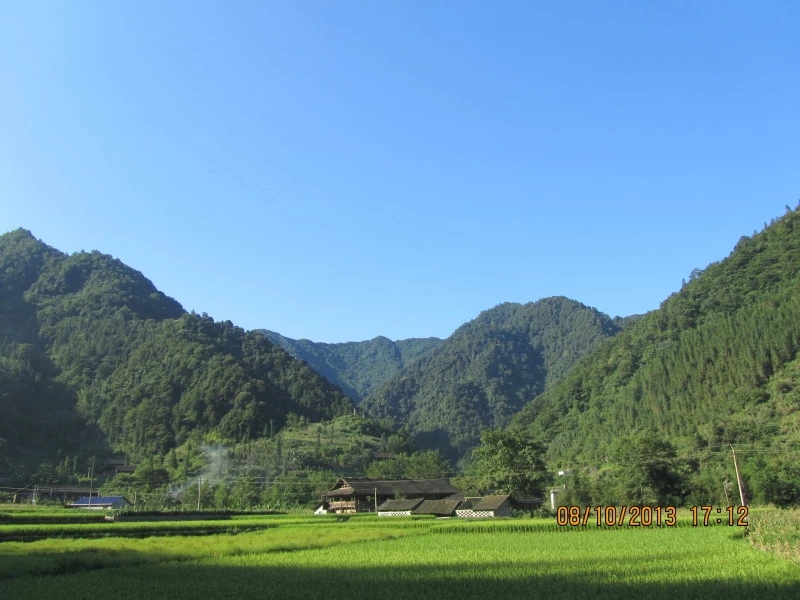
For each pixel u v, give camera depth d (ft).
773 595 93.25
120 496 457.27
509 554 156.66
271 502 460.14
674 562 130.93
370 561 147.95
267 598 104.12
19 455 606.14
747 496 325.01
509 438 407.64
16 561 140.87
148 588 114.93
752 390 512.63
